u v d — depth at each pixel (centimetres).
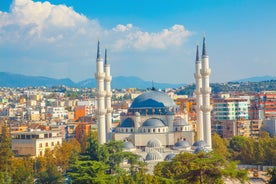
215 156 14088
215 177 13550
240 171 13588
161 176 16425
